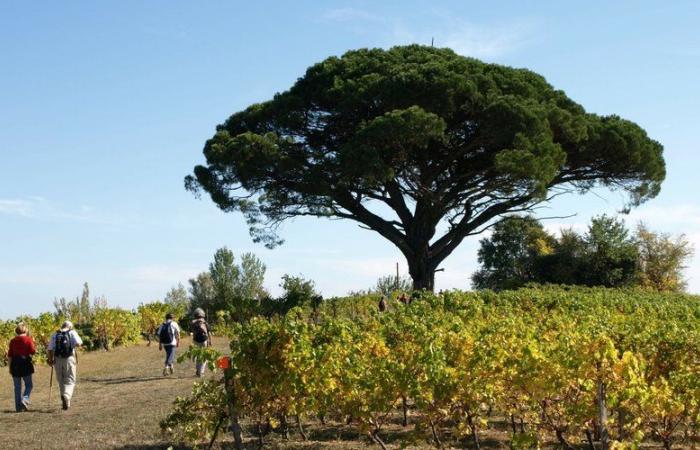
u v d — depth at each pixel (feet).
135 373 69.05
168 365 65.46
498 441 33.45
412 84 115.55
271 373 29.73
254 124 128.67
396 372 28.32
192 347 30.53
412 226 130.72
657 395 26.48
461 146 122.72
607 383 25.21
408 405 39.91
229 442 34.63
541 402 27.91
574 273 166.09
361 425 29.71
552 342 30.53
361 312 109.50
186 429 31.40
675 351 30.35
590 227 166.20
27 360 48.78
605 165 135.23
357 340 34.63
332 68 128.06
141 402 48.85
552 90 137.69
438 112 115.24
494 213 131.75
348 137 124.36
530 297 69.46
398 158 115.03
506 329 34.86
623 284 164.14
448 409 28.45
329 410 34.60
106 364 79.66
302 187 114.73
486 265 202.08
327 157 116.16
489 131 115.96
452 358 30.27
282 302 110.93
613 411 29.25
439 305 60.75
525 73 136.67
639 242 176.96
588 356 25.05
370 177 107.24
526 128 114.83
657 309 61.46
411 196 125.80
